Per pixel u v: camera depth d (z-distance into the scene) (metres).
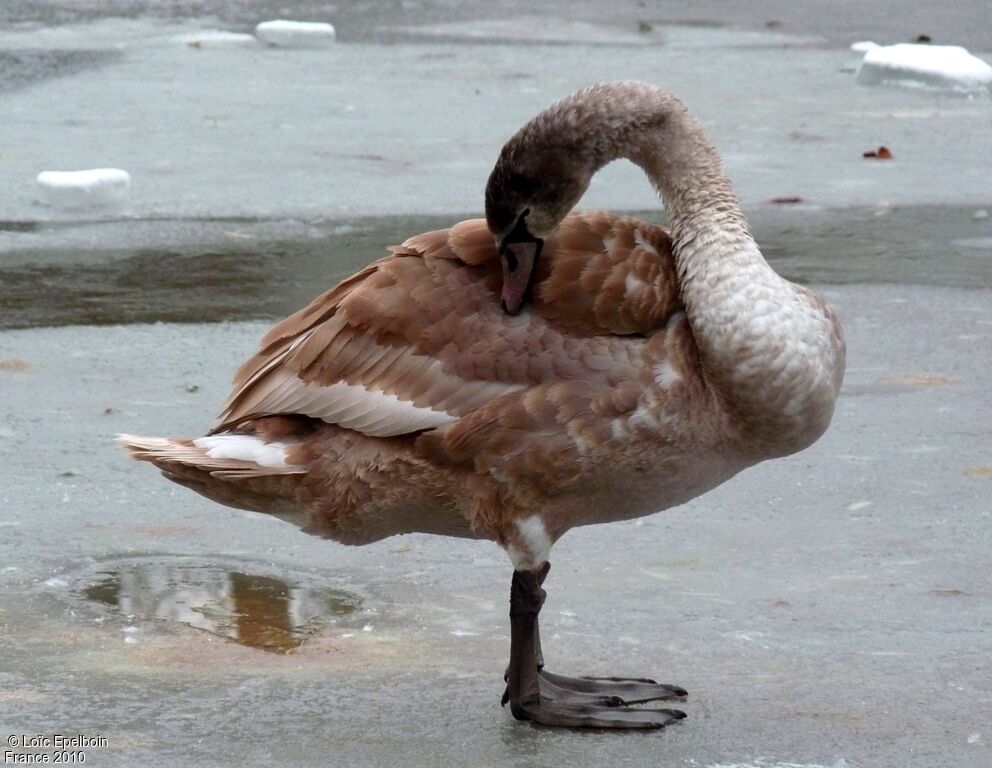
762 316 8.63
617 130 9.15
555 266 8.99
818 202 22.41
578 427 8.73
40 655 9.80
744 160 25.09
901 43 36.25
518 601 9.10
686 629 10.34
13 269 18.73
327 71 33.00
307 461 9.20
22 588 10.76
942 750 8.76
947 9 42.22
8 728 8.86
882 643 10.10
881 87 31.62
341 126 27.33
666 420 8.74
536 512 8.96
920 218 21.53
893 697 9.39
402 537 11.83
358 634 10.21
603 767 8.58
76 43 36.16
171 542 11.62
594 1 43.84
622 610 10.62
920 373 15.52
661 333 8.82
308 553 11.50
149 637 10.09
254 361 9.63
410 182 23.20
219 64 33.69
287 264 19.02
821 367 8.73
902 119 28.48
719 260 8.79
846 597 10.77
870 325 16.97
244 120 27.78
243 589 10.85
